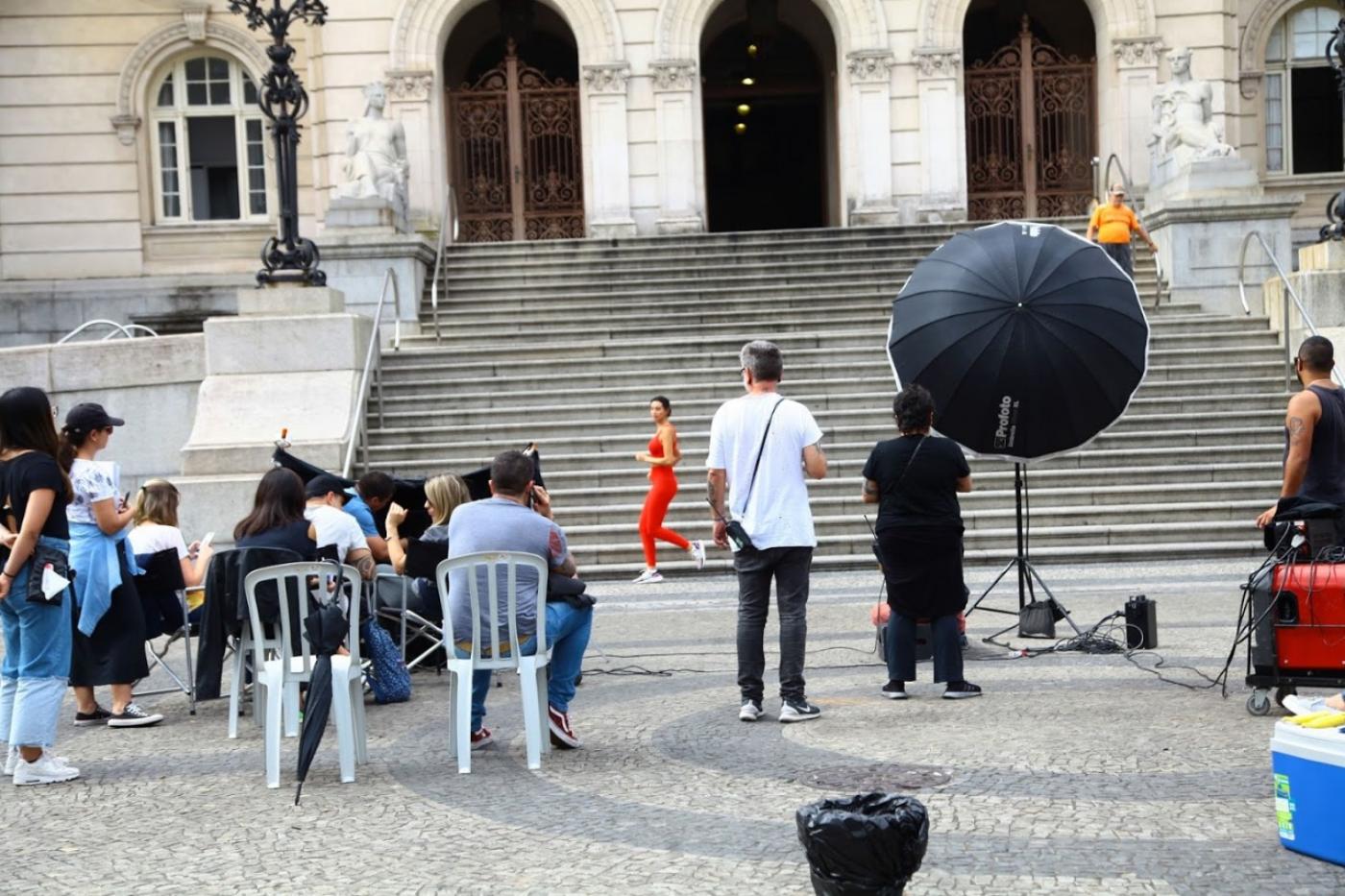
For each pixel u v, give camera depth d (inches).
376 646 380.2
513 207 1114.1
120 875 236.8
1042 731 313.7
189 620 405.4
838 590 566.3
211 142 1176.8
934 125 1064.2
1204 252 867.4
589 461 698.8
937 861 226.5
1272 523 323.9
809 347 796.6
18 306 1128.2
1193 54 1065.5
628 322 863.7
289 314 692.1
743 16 1224.8
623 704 366.0
